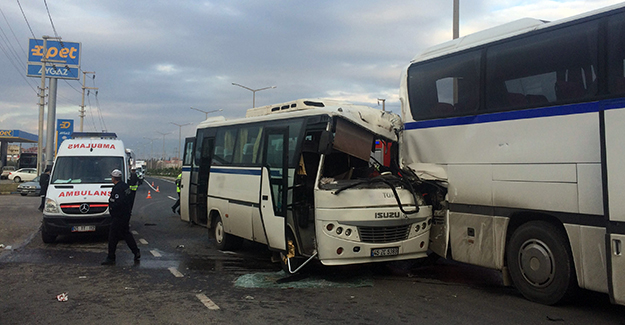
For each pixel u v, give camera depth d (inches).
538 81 240.5
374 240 279.3
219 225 414.9
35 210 725.3
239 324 212.1
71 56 1459.2
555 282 231.8
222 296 260.1
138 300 250.7
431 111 300.2
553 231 232.7
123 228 354.6
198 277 306.8
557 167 228.5
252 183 351.9
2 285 282.0
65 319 217.8
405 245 288.7
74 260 362.3
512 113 250.8
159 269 331.9
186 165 485.4
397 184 296.2
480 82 269.4
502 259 255.8
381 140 318.0
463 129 277.6
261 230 339.0
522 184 243.9
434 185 291.9
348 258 275.3
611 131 203.9
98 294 262.5
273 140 331.0
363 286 282.7
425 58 310.0
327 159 309.0
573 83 225.5
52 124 1414.9
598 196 212.2
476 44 276.2
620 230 200.5
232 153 390.0
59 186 444.1
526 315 223.1
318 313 228.8
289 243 307.9
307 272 318.0
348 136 292.7
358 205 276.4
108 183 464.4
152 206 844.6
